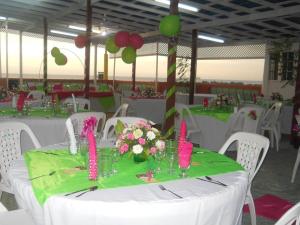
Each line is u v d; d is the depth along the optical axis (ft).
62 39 44.70
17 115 13.15
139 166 6.20
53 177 5.43
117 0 23.62
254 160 8.57
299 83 20.93
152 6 24.93
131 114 26.86
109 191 4.91
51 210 4.55
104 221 4.31
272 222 9.75
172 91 17.37
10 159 8.58
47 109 14.94
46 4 26.94
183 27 31.04
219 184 5.41
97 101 33.45
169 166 6.26
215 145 16.62
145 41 39.86
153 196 4.76
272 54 36.29
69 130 7.12
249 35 33.86
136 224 4.31
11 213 5.71
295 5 21.83
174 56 17.08
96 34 37.52
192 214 4.52
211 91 43.06
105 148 7.73
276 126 21.26
